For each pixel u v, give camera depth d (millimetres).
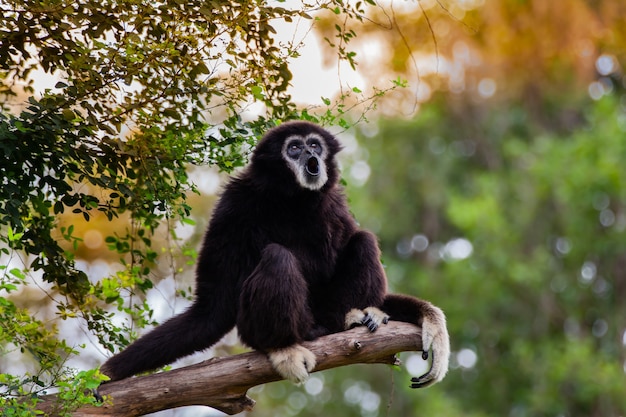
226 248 12703
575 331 36781
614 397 31672
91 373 10133
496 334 36312
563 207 36500
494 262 34250
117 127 12000
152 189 12375
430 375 11805
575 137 35594
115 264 22594
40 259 12633
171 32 11594
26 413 9945
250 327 11547
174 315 12703
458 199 35594
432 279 36719
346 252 13070
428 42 23266
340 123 12797
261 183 13117
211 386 11156
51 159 11766
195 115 12672
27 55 12031
